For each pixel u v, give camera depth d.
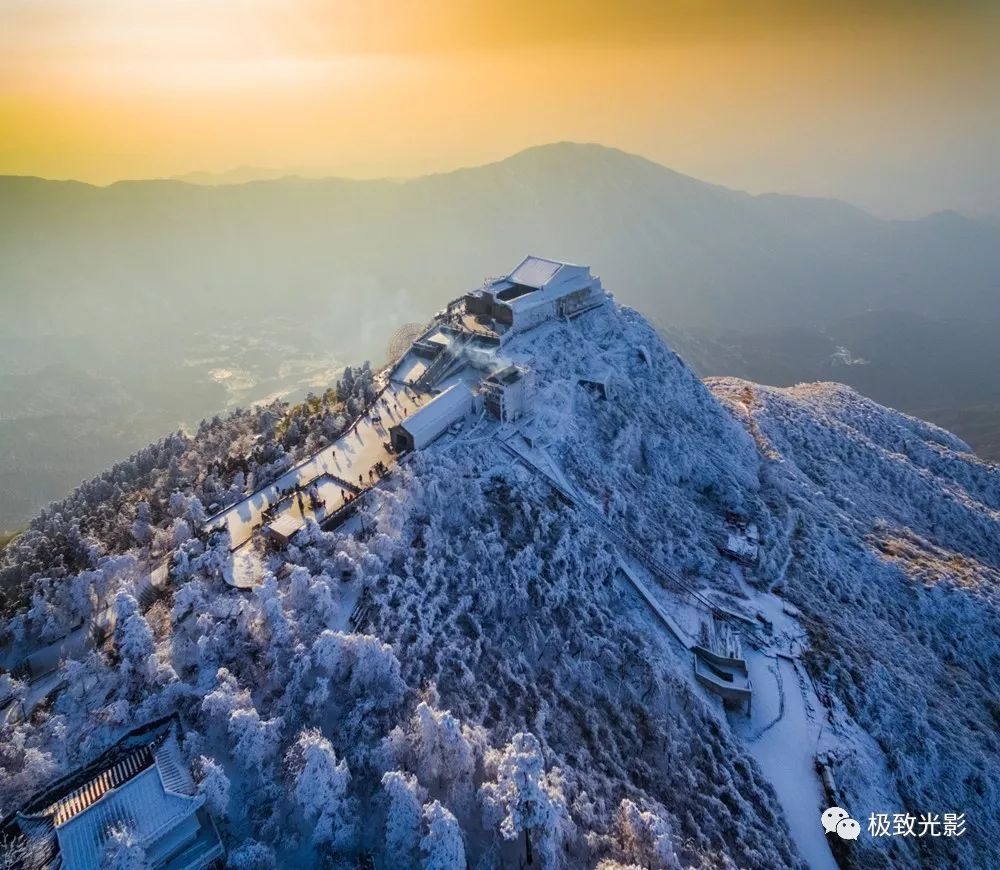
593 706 81.00
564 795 64.50
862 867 74.62
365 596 81.88
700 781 76.38
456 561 91.44
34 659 81.31
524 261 165.75
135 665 70.31
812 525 136.12
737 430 157.88
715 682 90.69
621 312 167.25
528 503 103.94
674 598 103.81
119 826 50.53
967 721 102.69
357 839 57.19
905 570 134.00
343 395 149.25
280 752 62.28
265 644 73.50
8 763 61.22
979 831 86.12
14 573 104.69
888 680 100.19
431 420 114.06
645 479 127.25
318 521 96.44
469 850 57.59
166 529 104.12
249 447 132.75
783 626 104.75
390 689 69.25
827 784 82.81
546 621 89.81
